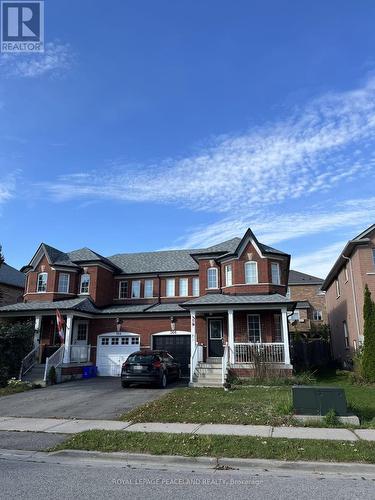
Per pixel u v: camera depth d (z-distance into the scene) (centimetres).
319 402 1056
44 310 2502
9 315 2602
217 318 2531
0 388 1941
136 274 3036
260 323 2425
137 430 984
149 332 2662
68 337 2423
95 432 951
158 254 3303
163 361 1994
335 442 836
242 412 1174
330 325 3388
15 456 816
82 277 2897
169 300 2939
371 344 1936
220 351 2486
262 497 572
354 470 706
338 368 2788
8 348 2150
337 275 2945
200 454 781
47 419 1182
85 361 2602
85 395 1658
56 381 2164
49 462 771
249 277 2505
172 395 1553
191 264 3022
